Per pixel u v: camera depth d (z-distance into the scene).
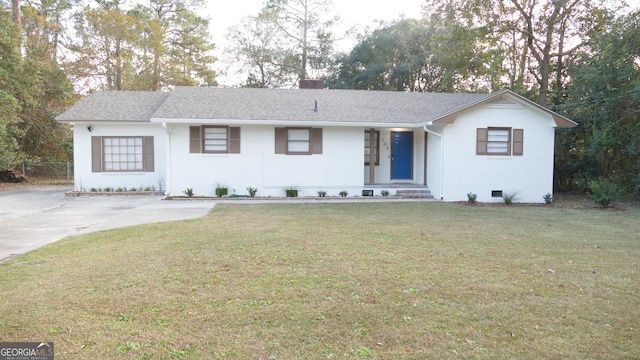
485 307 4.04
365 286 4.55
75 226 8.61
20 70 18.53
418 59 29.17
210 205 12.22
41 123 21.55
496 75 24.28
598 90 15.12
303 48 34.94
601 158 15.57
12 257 5.85
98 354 3.04
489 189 14.33
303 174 14.84
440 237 7.36
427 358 3.06
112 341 3.24
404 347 3.22
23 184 20.25
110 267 5.18
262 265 5.29
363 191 15.01
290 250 6.12
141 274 4.88
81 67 27.75
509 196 14.20
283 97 16.55
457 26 22.81
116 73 29.05
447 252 6.20
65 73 22.95
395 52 31.02
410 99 17.38
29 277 4.79
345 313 3.82
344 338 3.35
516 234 7.86
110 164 15.52
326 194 14.90
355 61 32.06
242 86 35.41
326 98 16.81
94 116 15.12
